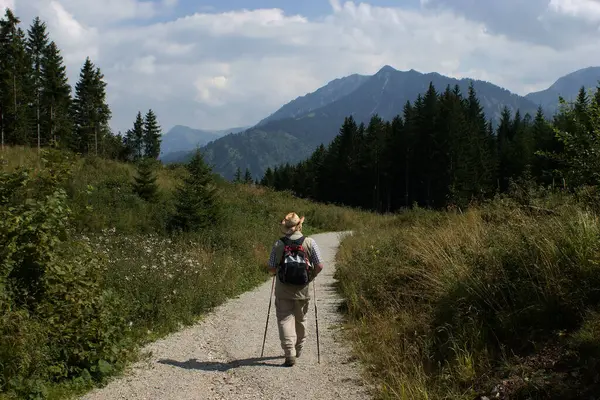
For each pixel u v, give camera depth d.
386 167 69.38
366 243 13.66
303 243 5.97
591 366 3.56
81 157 27.73
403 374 4.64
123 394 4.83
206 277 10.24
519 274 5.38
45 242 5.18
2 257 4.91
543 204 7.27
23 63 63.28
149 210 18.72
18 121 59.59
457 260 6.53
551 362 3.93
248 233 17.84
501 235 6.42
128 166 30.00
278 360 5.96
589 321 4.05
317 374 5.34
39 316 4.96
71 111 79.88
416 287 7.18
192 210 17.02
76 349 5.05
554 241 5.30
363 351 5.88
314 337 6.93
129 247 11.20
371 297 8.04
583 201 6.52
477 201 10.14
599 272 4.54
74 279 5.43
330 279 12.42
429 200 62.62
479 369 4.39
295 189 100.81
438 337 5.44
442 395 4.23
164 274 9.09
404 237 10.80
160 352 6.36
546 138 51.50
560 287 4.63
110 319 5.92
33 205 5.25
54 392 4.57
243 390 4.95
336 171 78.00
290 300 5.91
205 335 7.32
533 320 4.72
